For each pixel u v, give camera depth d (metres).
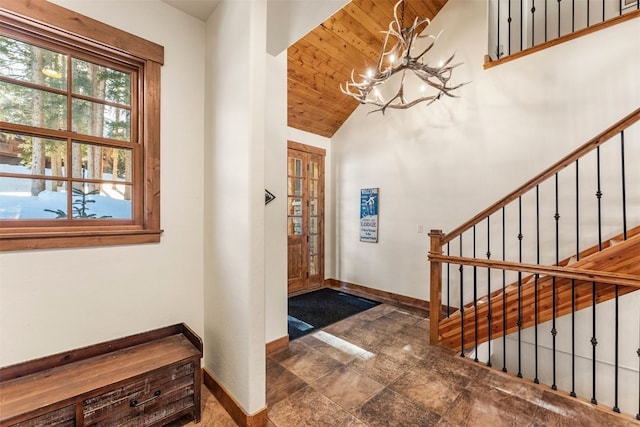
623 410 2.64
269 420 1.75
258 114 1.70
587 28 2.70
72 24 1.60
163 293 1.98
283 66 2.73
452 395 2.01
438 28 3.71
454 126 3.60
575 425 1.72
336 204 5.04
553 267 2.09
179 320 2.06
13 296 1.46
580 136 2.77
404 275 4.13
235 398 1.79
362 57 3.82
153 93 1.91
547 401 1.95
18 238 1.45
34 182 1.57
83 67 1.73
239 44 1.75
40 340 1.53
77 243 1.63
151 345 1.85
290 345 2.77
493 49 3.59
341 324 3.29
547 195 2.95
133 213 1.91
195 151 2.12
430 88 3.80
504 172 3.22
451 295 3.64
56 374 1.50
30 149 1.56
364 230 4.61
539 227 3.00
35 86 1.56
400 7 3.45
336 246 5.05
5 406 1.24
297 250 4.65
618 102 2.58
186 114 2.07
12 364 1.46
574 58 2.79
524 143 3.08
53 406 1.27
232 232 1.83
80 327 1.66
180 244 2.06
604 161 2.65
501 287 3.23
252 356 1.68
